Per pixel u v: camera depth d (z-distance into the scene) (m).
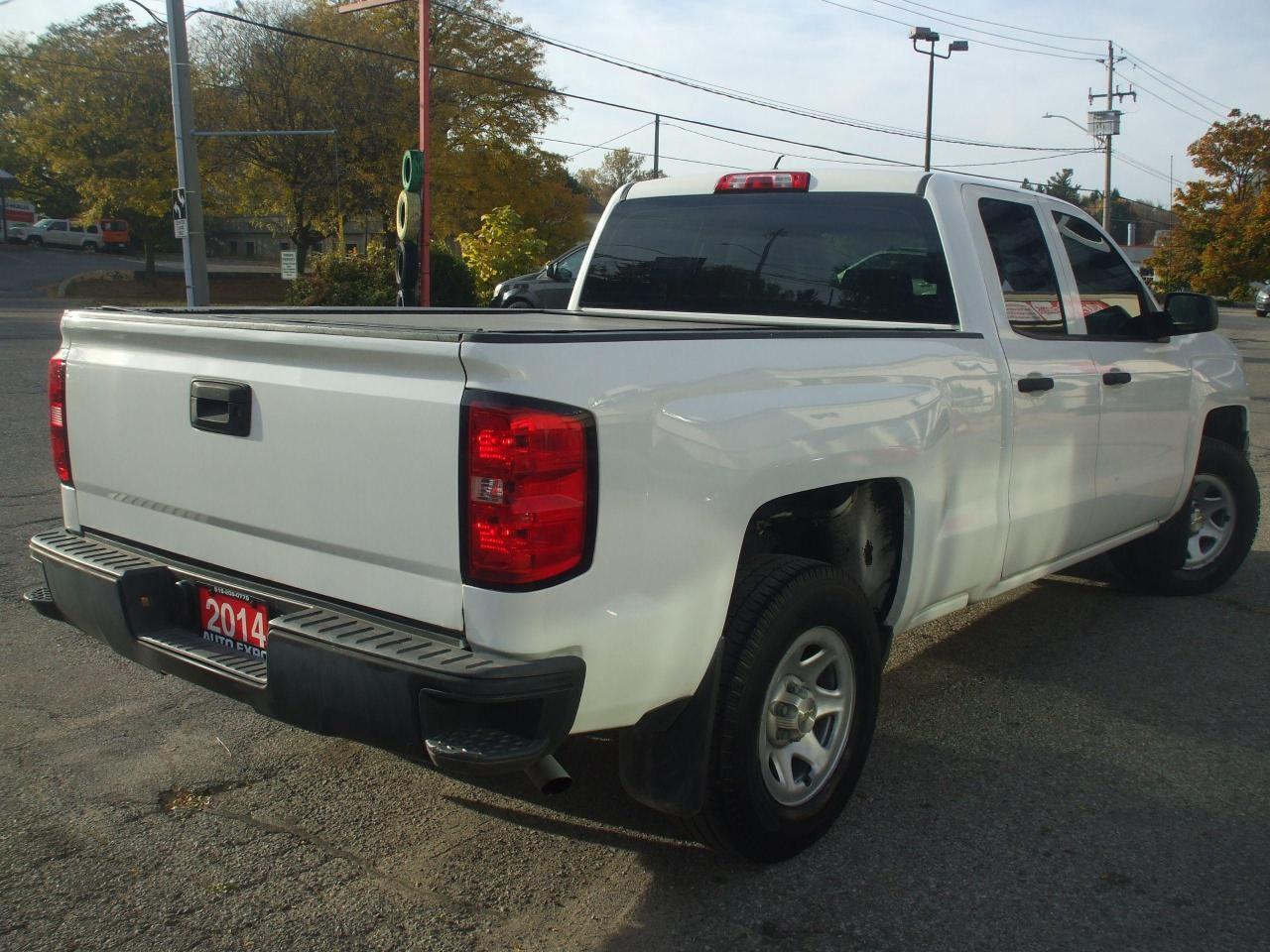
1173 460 5.26
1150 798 3.66
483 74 35.31
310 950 2.79
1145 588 5.88
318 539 2.83
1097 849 3.34
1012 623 5.47
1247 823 3.51
